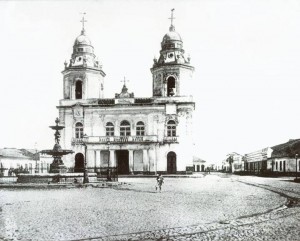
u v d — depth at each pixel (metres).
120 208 15.54
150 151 53.69
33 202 17.66
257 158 75.50
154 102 54.97
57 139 36.25
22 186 27.83
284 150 58.62
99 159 54.12
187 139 54.06
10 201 18.08
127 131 55.25
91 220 12.52
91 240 9.67
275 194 22.28
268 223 11.92
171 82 56.50
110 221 12.35
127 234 10.38
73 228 11.17
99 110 55.59
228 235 10.20
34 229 11.00
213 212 14.41
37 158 74.38
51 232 10.60
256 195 21.64
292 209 15.12
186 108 54.47
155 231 10.77
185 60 56.78
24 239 9.77
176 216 13.43
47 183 30.55
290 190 25.52
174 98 55.12
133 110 55.12
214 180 41.66
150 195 21.61
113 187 28.19
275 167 62.03
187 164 53.75
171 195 21.69
